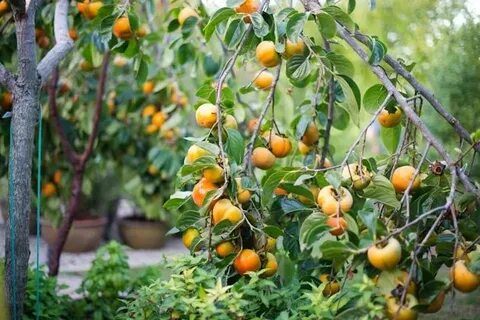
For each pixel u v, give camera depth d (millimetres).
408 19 3617
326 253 1937
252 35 2367
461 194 2184
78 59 3660
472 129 3195
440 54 3314
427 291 1927
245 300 2094
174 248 5527
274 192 2377
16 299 2309
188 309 2061
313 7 2287
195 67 3434
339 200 2027
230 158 2186
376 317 1919
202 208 2121
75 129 4258
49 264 3568
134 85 4441
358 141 2129
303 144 2715
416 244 1915
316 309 1972
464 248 1970
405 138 2258
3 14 2979
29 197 2326
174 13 3172
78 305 3145
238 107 3193
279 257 2436
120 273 3242
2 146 3633
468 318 2900
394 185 2154
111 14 2680
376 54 2230
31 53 2320
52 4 3123
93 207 5430
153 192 4617
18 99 2318
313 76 2783
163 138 4277
